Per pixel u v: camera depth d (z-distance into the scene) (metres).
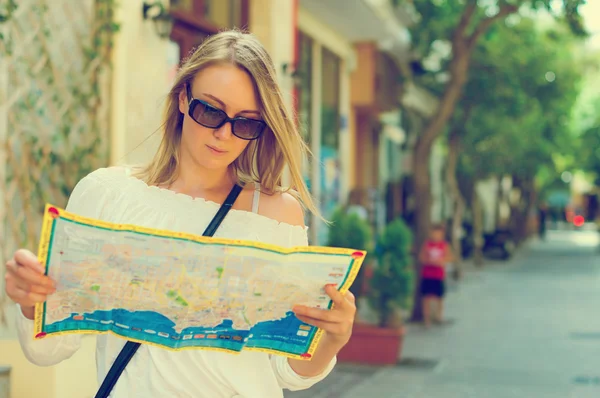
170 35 8.19
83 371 5.10
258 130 2.17
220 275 1.97
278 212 2.33
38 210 6.10
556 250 39.53
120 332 2.03
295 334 2.14
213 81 2.13
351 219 9.45
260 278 1.99
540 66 18.69
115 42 6.79
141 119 7.10
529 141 27.80
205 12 9.02
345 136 16.80
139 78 7.07
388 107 18.45
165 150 2.32
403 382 8.17
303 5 13.59
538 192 54.88
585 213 86.12
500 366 9.25
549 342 11.20
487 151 24.59
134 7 7.00
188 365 2.11
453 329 12.50
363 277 9.66
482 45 18.16
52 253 1.88
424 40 15.25
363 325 9.42
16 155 5.91
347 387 7.83
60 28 6.35
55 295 1.94
